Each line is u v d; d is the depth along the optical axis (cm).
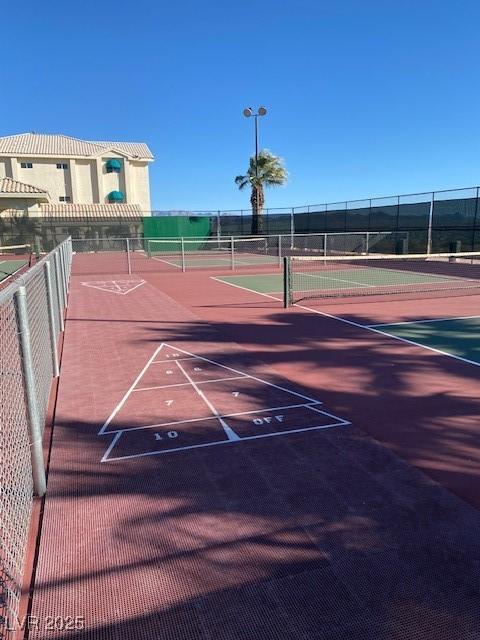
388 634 243
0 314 309
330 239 3375
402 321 1045
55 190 5372
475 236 2453
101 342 858
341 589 272
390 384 620
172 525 329
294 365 710
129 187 5556
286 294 1238
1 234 3897
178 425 492
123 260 3081
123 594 270
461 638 241
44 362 545
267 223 4209
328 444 449
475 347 808
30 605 265
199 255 3556
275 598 266
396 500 358
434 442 454
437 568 288
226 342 854
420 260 2667
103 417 515
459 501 356
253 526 328
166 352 784
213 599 266
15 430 322
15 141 5406
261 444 449
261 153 4391
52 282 698
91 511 346
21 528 306
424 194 2730
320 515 340
